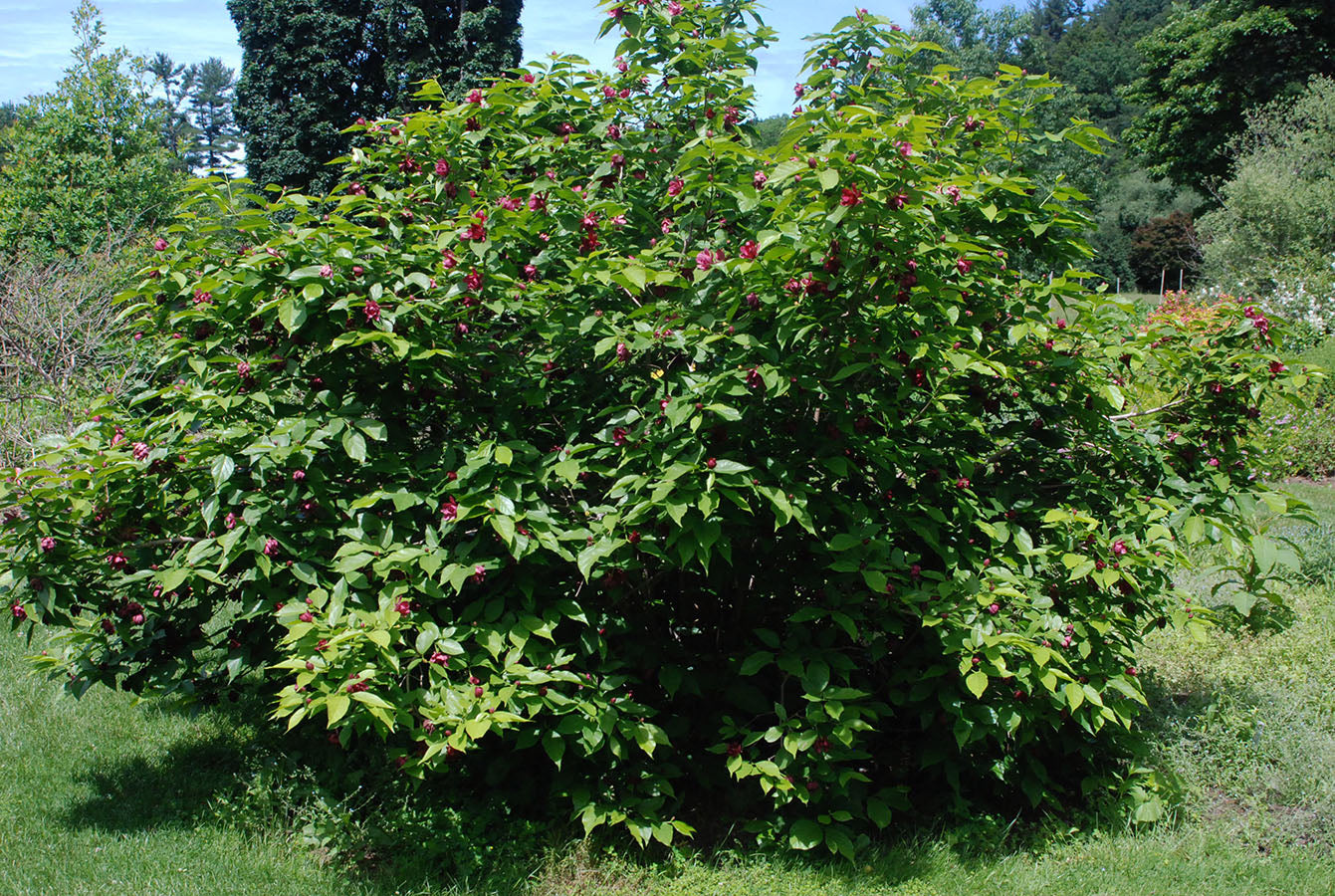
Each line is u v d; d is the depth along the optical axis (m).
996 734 3.01
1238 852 3.09
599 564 2.83
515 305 2.89
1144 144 27.77
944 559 3.02
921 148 2.81
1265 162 17.00
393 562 2.71
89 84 12.56
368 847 3.07
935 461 3.15
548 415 3.22
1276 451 8.93
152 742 3.86
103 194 12.00
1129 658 3.23
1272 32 23.72
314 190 20.55
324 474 2.92
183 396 3.06
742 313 2.93
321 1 20.27
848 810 3.10
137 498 3.16
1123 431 3.56
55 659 3.33
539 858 3.01
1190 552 5.36
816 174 2.46
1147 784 3.35
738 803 3.25
